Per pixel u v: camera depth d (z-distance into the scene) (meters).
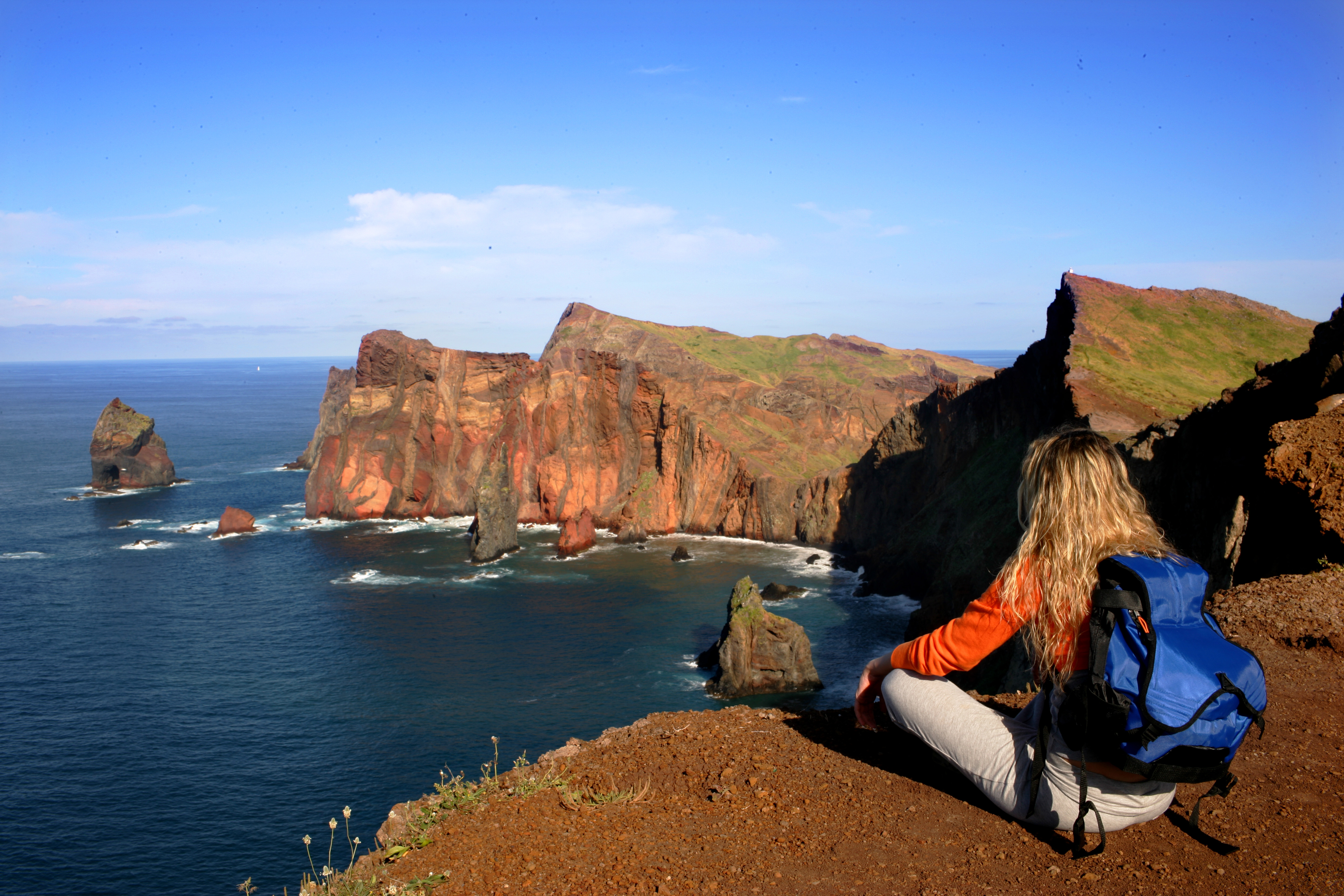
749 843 5.15
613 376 121.75
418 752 48.00
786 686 55.97
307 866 37.19
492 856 5.16
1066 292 84.19
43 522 117.94
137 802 42.81
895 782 5.83
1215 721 3.88
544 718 52.28
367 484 121.44
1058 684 4.33
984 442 90.38
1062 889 4.43
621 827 5.48
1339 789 5.47
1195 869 4.56
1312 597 9.16
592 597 80.19
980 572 65.94
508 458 122.44
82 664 63.41
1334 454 12.76
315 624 72.50
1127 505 4.36
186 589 84.12
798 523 109.44
